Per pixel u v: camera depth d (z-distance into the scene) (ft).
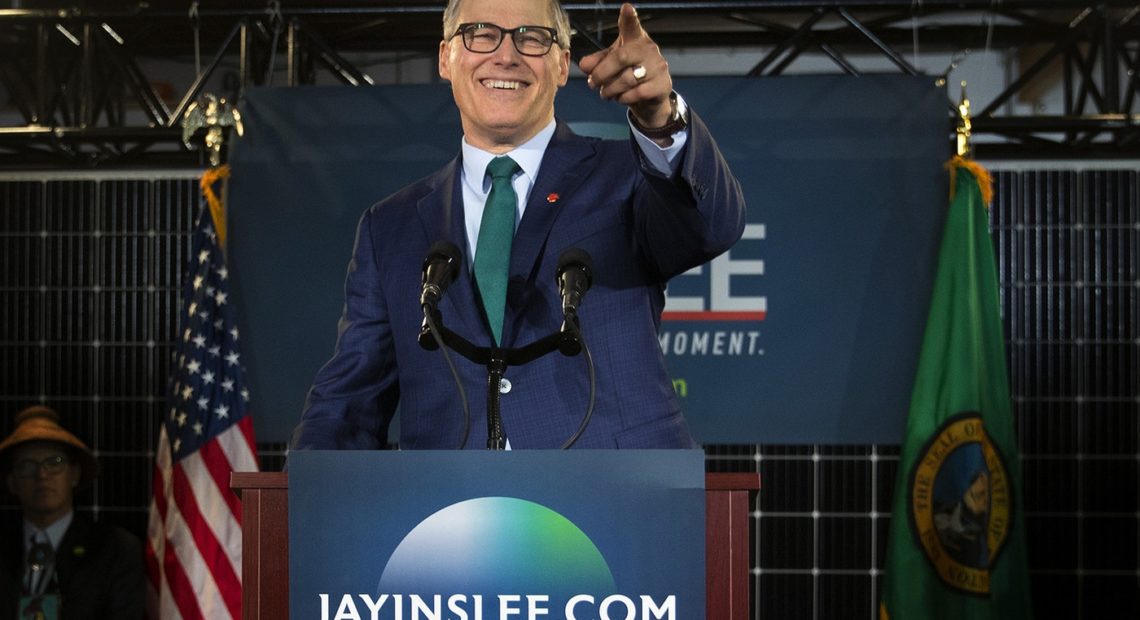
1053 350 19.30
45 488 16.44
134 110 18.71
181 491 15.94
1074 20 17.65
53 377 20.11
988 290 16.06
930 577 15.83
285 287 15.97
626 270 7.32
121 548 16.43
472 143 7.66
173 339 20.01
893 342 15.97
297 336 15.94
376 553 5.12
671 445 7.03
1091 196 19.26
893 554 15.93
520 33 7.32
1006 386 16.11
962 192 15.80
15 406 20.12
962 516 15.75
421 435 7.14
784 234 16.01
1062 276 19.29
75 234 20.15
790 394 16.06
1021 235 19.36
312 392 7.53
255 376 15.99
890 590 15.93
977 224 16.05
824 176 15.96
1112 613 19.03
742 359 16.10
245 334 15.98
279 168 15.97
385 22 17.94
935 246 15.88
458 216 7.53
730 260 16.12
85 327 20.12
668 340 16.21
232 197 15.99
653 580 5.06
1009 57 18.19
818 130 15.96
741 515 5.34
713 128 15.99
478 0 7.42
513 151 7.57
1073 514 19.16
